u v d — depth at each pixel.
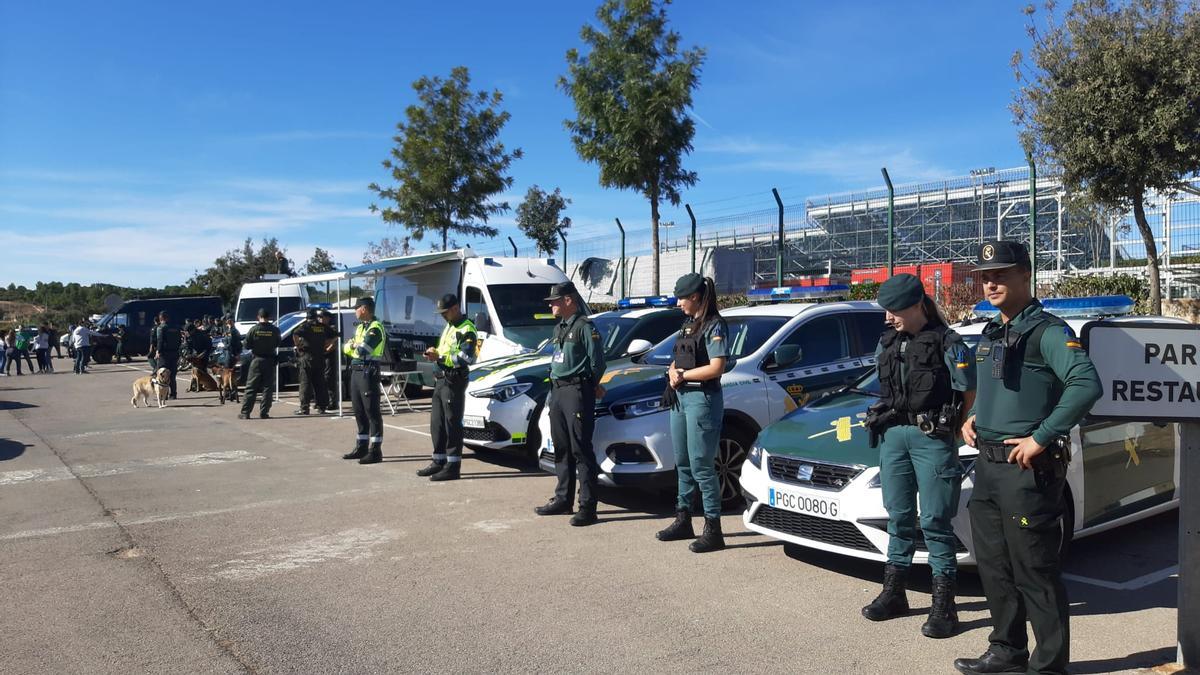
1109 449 5.37
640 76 17.56
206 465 9.12
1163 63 11.18
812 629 4.38
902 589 4.51
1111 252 16.77
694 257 17.47
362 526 6.52
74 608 4.79
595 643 4.22
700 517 6.77
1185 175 12.03
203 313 31.77
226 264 49.31
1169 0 11.36
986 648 4.11
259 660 4.07
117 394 18.23
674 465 6.63
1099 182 11.78
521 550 5.85
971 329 6.28
